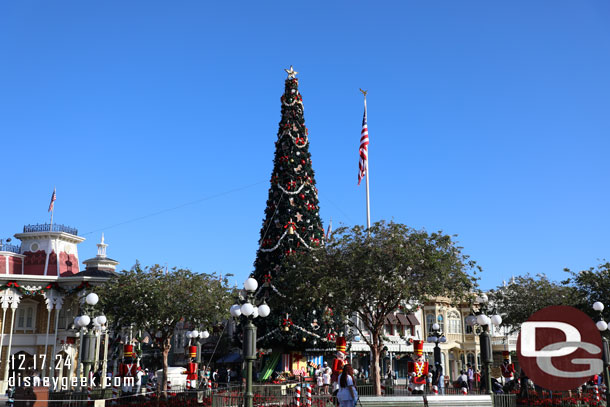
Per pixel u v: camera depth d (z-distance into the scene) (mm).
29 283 39750
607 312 32531
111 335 44281
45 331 43875
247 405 15531
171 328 30984
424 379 26078
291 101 37438
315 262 29078
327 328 32938
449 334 58969
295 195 35344
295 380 30609
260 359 36594
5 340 42625
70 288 40281
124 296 30234
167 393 26391
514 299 40531
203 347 63344
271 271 34000
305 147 36812
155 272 31516
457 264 27234
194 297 30422
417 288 26719
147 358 60906
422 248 27234
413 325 56219
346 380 15445
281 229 34625
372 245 27781
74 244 51938
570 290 38719
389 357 53844
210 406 23375
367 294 28016
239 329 34594
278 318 32188
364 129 35719
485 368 19906
